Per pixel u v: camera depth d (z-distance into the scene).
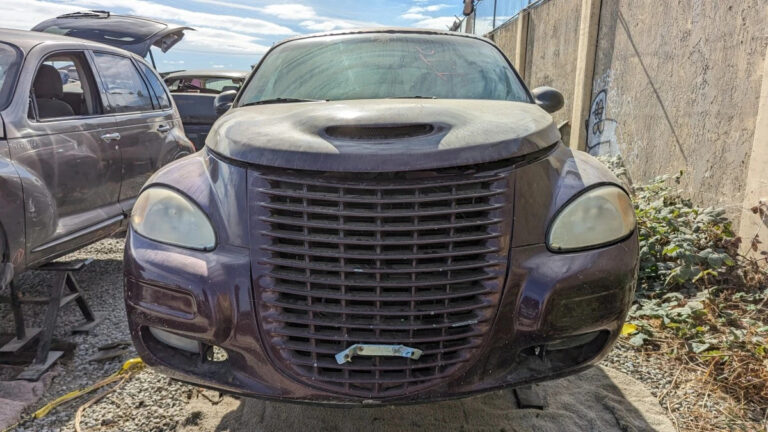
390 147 1.89
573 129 7.65
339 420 2.43
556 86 9.03
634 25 5.93
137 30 6.83
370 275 1.86
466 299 1.90
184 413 2.49
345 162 1.84
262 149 1.97
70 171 3.48
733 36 4.19
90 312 3.48
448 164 1.85
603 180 2.17
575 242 2.02
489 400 2.57
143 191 2.26
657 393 2.65
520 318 1.93
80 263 3.26
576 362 2.09
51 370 2.92
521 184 1.97
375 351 1.86
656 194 4.77
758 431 2.37
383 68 3.19
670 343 3.13
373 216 1.82
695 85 4.70
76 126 3.65
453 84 3.09
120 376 2.82
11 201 2.89
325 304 1.88
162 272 2.02
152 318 2.07
